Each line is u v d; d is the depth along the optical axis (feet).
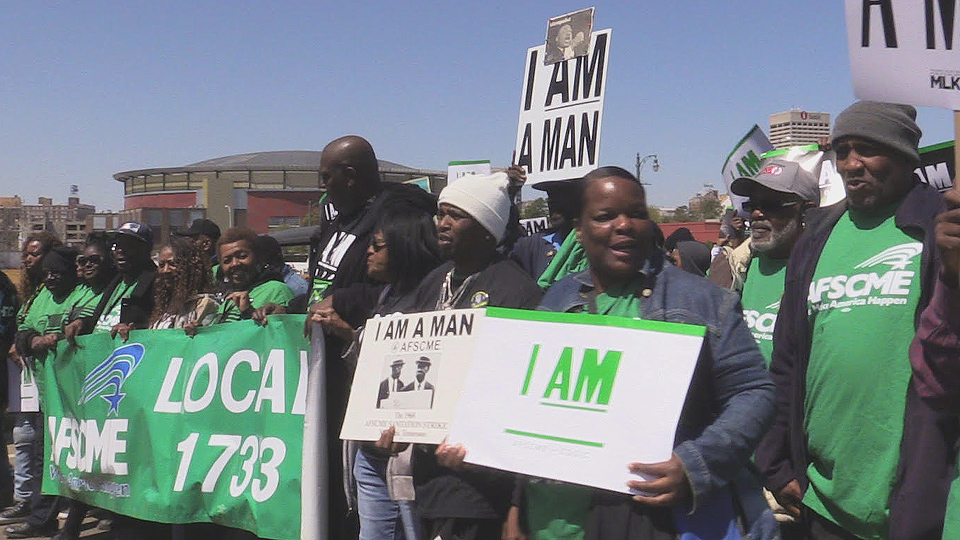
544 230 19.57
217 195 266.57
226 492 16.19
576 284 9.11
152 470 17.52
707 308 8.32
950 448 8.71
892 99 8.06
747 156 20.61
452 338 10.12
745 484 8.60
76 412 19.74
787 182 12.48
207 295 17.85
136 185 307.78
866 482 9.39
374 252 12.71
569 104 17.12
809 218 10.89
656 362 8.04
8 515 23.27
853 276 9.75
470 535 10.39
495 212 11.36
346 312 13.52
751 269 13.52
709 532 8.09
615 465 7.98
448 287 11.69
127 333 18.49
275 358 15.65
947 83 7.97
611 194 8.55
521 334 8.77
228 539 17.58
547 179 17.43
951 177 15.99
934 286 8.89
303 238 43.55
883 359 9.30
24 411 22.74
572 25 17.17
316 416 13.98
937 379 8.05
